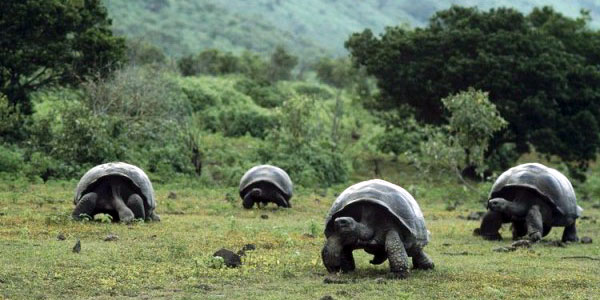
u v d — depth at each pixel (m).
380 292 11.96
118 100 41.97
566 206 19.61
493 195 20.12
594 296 12.05
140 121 40.88
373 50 52.59
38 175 34.22
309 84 87.69
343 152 49.34
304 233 19.95
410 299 11.37
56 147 35.97
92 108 41.62
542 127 47.94
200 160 39.97
